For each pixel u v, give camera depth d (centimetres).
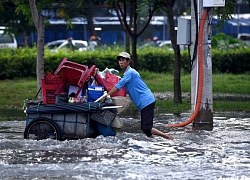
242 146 2045
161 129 2452
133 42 4006
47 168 1681
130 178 1566
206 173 1634
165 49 6091
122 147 1997
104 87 2116
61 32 8588
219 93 4288
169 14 3409
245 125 2589
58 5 3616
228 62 5944
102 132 2120
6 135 2291
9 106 3484
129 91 2112
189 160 1809
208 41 2452
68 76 2091
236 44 6800
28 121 2077
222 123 2655
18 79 5306
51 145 1997
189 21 2473
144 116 2119
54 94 2097
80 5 3559
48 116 2066
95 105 2030
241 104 3447
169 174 1616
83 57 5494
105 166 1712
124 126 2575
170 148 2002
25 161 1781
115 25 8588
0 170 1655
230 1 3531
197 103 2445
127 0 3750
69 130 2059
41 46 2927
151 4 3338
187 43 2472
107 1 3722
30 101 2095
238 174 1625
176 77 3466
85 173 1622
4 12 5225
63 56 5419
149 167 1703
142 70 5825
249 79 5278
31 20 3388
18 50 5591
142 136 2194
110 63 5569
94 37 7244
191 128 2486
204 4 2420
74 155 1869
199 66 2441
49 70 5353
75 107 2031
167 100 3728
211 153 1922
